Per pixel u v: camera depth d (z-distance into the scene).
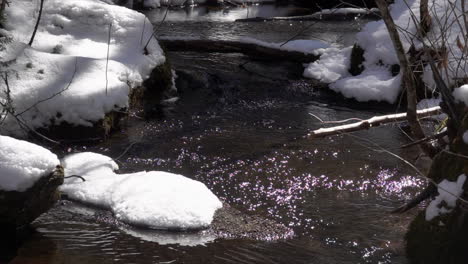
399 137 7.08
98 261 4.12
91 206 5.01
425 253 4.18
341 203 5.30
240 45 10.40
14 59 6.93
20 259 4.13
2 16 7.47
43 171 4.43
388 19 4.31
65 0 8.46
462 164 4.07
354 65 9.34
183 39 10.50
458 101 4.23
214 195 5.15
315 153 6.48
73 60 7.18
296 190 5.56
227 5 17.28
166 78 8.30
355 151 6.57
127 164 6.04
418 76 8.26
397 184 5.73
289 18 14.57
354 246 4.50
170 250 4.32
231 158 6.28
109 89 6.89
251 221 4.85
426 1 4.74
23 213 4.45
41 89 6.66
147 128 7.14
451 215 4.06
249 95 8.70
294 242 4.54
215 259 4.21
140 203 4.84
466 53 4.59
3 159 4.37
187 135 6.95
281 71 9.80
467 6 8.34
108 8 8.46
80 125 6.58
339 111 8.17
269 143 6.76
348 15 14.89
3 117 6.43
